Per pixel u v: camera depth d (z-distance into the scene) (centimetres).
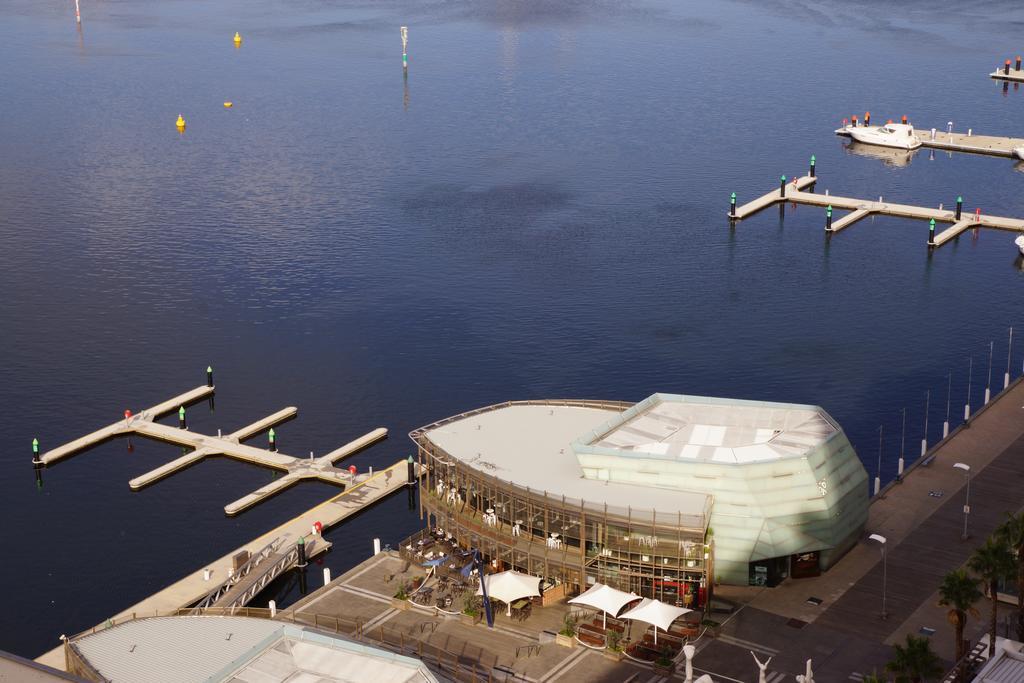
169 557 14275
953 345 19800
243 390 18462
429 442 13712
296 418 17600
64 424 17538
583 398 18025
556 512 12331
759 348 19712
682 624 11731
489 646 11656
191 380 18850
